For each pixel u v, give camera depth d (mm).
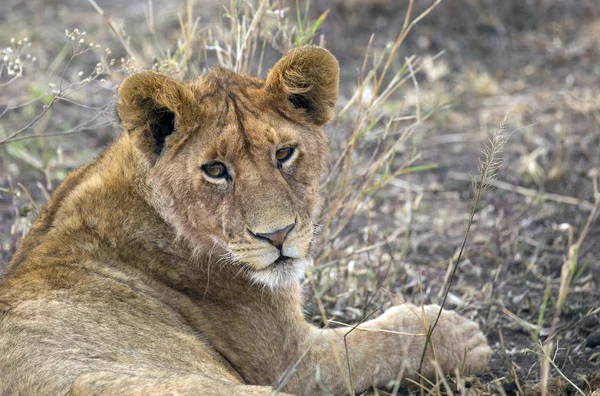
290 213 7328
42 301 6922
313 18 19375
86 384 5984
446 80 17172
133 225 7664
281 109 7590
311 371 7918
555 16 19312
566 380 8016
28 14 20719
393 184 13547
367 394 8102
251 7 10766
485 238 11594
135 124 7430
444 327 8406
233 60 10781
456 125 15414
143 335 7082
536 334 7961
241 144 7285
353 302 9898
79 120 15273
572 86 16375
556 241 11406
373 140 12859
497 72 17188
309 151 7668
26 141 14438
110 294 7238
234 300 7812
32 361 6367
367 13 19312
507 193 12906
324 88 7852
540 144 14297
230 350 7750
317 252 9930
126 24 19453
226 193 7363
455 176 13688
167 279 7711
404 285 10305
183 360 7105
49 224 7770
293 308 8008
